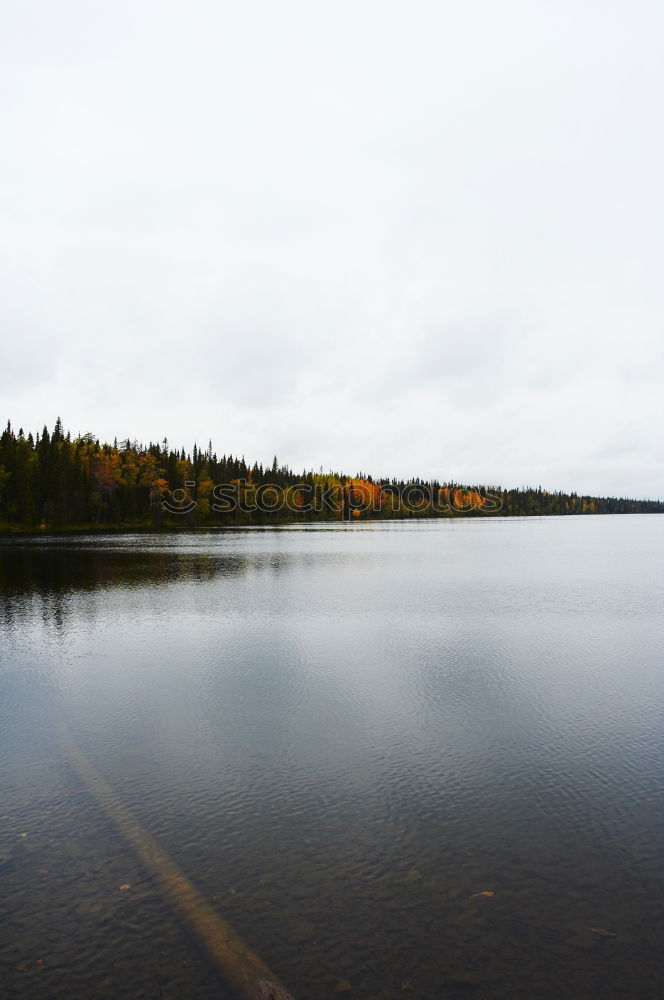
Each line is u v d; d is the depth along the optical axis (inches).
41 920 207.8
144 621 786.8
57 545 2468.0
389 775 327.3
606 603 938.1
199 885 226.4
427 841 257.8
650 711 430.9
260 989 174.1
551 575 1358.3
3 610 877.8
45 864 241.8
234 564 1637.6
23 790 309.7
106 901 217.5
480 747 366.6
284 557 1891.0
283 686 494.6
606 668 551.5
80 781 320.2
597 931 199.2
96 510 4379.9
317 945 193.2
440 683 502.9
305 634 702.5
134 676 527.5
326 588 1119.6
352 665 563.2
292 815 281.9
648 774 325.7
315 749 364.5
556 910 210.5
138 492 4842.5
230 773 329.7
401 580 1262.3
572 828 268.7
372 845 254.5
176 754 357.4
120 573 1386.6
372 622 778.2
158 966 184.9
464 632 713.0
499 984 176.1
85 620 793.6
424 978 178.4
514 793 304.8
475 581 1246.9
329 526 5275.6
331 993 172.2
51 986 177.5
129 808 289.4
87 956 190.1
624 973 180.2
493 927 201.5
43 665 564.7
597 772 329.4
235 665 562.9
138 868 238.1
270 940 195.8
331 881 228.7
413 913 209.0
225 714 428.1
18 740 381.1
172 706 447.5
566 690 484.1
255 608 893.2
